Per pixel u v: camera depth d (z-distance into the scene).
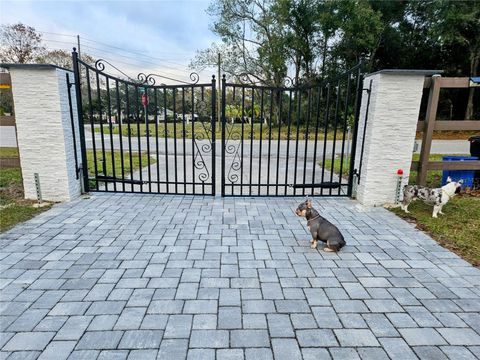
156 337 2.06
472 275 2.96
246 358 1.90
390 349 2.00
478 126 5.23
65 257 3.17
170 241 3.62
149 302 2.45
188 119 15.52
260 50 19.66
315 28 18.89
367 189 5.02
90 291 2.58
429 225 4.19
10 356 1.88
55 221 4.16
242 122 5.37
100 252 3.30
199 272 2.94
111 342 2.01
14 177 6.41
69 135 4.96
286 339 2.07
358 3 17.58
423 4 19.31
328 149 13.09
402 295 2.62
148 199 5.28
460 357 1.94
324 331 2.16
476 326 2.24
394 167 4.96
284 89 5.11
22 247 3.38
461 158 5.77
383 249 3.51
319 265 3.12
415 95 4.68
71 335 2.07
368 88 4.95
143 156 10.09
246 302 2.48
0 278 2.76
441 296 2.61
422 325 2.24
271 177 7.54
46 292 2.56
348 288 2.71
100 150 11.43
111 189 6.28
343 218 4.52
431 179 6.79
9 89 4.93
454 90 21.16
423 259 3.28
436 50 20.77
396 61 21.25
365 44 17.72
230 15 19.77
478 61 19.97
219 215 4.56
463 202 5.20
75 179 5.20
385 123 4.76
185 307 2.39
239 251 3.40
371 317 2.32
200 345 2.00
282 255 3.33
